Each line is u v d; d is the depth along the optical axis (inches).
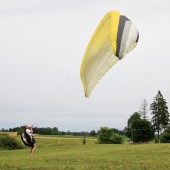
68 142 3558.1
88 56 1010.7
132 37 959.6
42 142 3474.4
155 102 5231.3
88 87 1047.0
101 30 1006.4
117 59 1016.2
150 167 966.4
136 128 4308.6
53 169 919.7
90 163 1023.0
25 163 1006.4
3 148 2859.3
